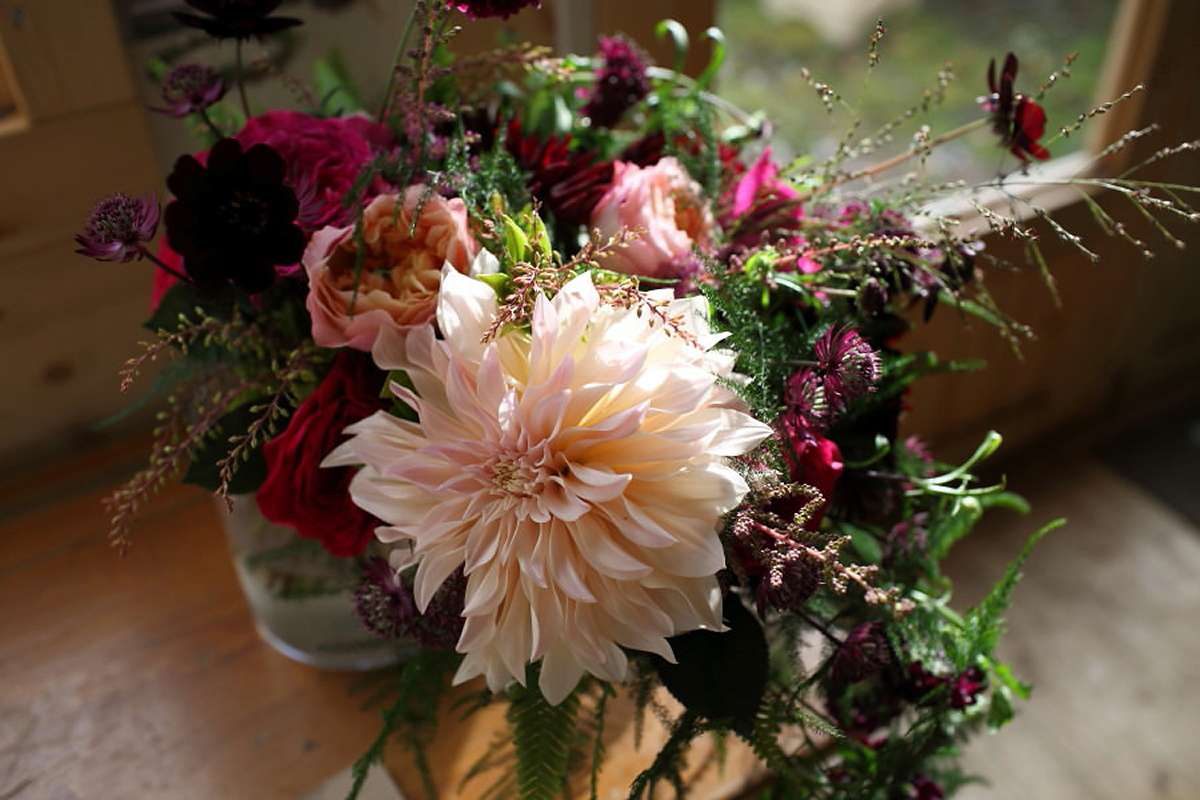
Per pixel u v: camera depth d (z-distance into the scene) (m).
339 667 0.74
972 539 1.33
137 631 0.76
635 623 0.50
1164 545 1.33
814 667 0.64
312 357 0.58
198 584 0.80
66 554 0.82
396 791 0.67
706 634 0.55
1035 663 1.21
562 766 0.57
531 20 0.87
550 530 0.50
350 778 0.67
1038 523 1.35
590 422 0.51
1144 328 1.33
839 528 0.64
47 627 0.77
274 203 0.53
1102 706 1.18
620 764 0.68
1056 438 1.42
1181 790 1.11
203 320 0.59
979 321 1.14
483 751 0.69
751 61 1.71
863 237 0.61
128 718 0.71
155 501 0.86
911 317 1.07
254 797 0.67
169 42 0.77
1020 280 1.11
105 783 0.68
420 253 0.55
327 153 0.57
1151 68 0.97
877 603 0.53
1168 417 1.48
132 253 0.53
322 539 0.58
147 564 0.81
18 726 0.71
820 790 0.66
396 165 0.57
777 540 0.52
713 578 0.51
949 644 0.64
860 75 1.67
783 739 0.69
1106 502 1.37
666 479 0.50
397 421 0.53
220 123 0.70
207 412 0.59
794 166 0.67
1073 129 0.61
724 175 0.67
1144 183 0.63
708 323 0.54
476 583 0.51
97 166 0.80
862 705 0.68
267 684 0.73
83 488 0.86
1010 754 1.13
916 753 0.66
